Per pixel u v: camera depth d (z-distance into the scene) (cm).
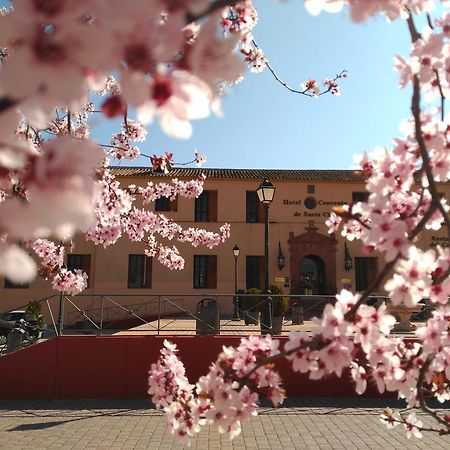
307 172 2605
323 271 2364
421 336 238
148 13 82
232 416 219
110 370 866
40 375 859
